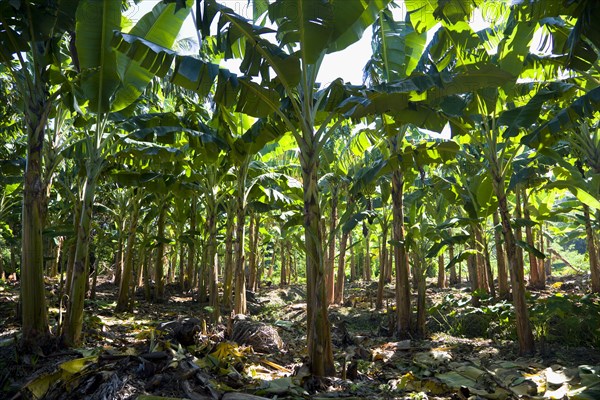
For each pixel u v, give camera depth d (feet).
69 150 24.35
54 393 13.94
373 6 17.71
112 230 54.70
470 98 22.47
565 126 20.02
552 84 21.61
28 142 18.11
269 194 33.14
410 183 34.35
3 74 25.86
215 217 30.94
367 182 24.08
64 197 40.01
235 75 16.49
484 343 25.89
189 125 24.54
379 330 30.76
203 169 31.63
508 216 23.72
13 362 16.58
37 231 18.19
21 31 17.40
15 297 36.99
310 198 17.65
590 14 13.07
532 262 48.19
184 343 20.21
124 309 35.29
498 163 23.70
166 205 41.88
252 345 22.48
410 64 24.56
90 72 19.36
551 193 41.81
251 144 21.97
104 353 16.87
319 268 17.46
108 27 18.34
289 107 19.69
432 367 19.90
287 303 48.37
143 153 22.53
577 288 46.62
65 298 30.94
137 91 21.95
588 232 42.42
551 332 25.32
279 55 16.42
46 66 18.22
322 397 15.33
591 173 29.81
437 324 32.40
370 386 17.51
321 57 18.78
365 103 16.43
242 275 33.86
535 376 18.01
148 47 16.26
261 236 69.05
